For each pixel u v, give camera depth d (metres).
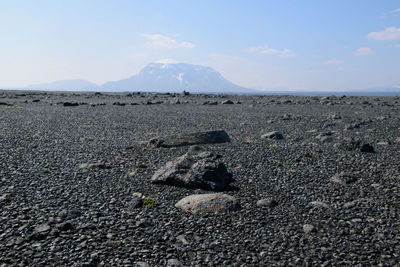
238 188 11.36
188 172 11.57
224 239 7.96
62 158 14.62
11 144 16.94
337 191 11.10
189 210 9.48
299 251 7.49
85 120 27.77
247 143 18.33
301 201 10.30
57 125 24.50
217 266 6.86
